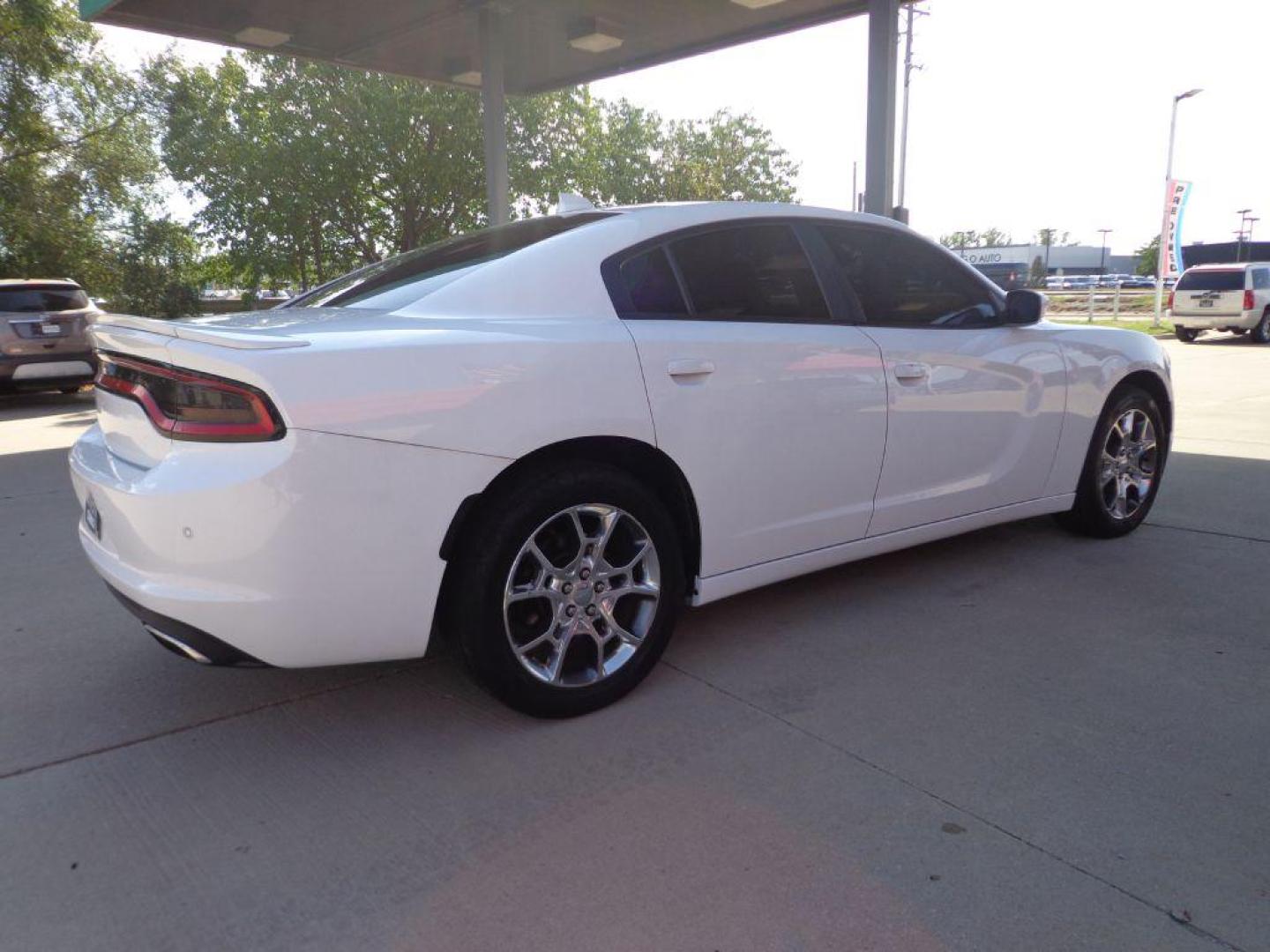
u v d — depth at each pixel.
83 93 19.31
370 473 2.23
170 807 2.28
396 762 2.49
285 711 2.80
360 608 2.29
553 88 11.46
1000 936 1.78
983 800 2.24
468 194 20.64
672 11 8.70
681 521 2.92
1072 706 2.72
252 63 20.25
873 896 1.90
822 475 3.16
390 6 8.61
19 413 10.61
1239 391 10.37
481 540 2.45
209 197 20.97
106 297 20.19
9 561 4.39
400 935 1.82
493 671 2.52
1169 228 23.80
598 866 2.02
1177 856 2.01
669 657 3.13
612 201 26.50
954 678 2.93
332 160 19.53
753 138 29.50
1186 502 5.14
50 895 1.96
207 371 2.20
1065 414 3.99
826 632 3.32
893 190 7.85
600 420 2.57
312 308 2.98
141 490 2.22
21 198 18.12
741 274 3.07
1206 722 2.62
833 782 2.33
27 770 2.47
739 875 1.97
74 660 3.20
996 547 4.31
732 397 2.87
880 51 7.64
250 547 2.15
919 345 3.41
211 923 1.86
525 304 2.67
